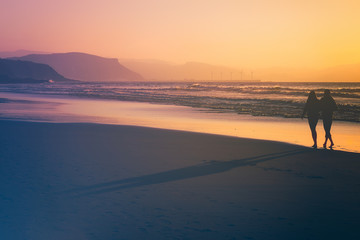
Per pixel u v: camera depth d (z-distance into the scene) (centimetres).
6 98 4950
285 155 951
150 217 468
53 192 573
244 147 1078
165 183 641
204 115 2425
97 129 1478
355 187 624
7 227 425
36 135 1267
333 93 5253
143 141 1173
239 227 436
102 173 709
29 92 7912
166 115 2434
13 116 2183
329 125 1099
